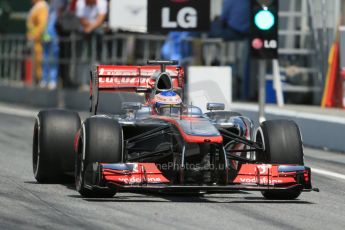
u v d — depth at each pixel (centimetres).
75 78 12150
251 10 6288
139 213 3338
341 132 6384
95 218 3212
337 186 4447
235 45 10194
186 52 10006
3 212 3334
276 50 6306
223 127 4069
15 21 14650
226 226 3119
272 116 7450
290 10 9306
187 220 3216
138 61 10775
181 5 8069
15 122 8900
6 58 14712
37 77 13325
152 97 4062
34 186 4125
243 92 10081
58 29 11981
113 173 3516
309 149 6606
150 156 3794
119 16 9688
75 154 3972
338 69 8762
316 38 9156
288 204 3703
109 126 3678
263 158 3831
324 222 3278
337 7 9019
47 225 3069
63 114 4253
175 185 3519
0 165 5006
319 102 9156
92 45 11662
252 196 3912
